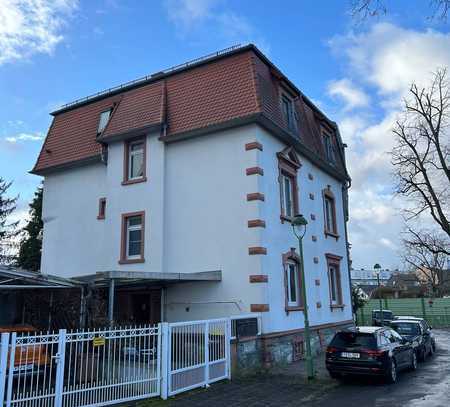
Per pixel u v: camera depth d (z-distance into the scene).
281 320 16.06
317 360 16.80
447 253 27.14
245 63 17.14
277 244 16.61
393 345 13.43
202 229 16.61
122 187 18.61
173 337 10.94
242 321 13.90
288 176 18.92
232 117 16.36
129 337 9.96
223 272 15.86
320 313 19.61
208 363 11.97
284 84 18.84
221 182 16.58
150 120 18.06
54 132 22.53
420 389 11.55
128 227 18.38
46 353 8.43
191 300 16.28
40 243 31.61
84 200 20.48
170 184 17.72
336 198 24.23
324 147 22.84
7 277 12.91
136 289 17.55
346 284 23.56
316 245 20.39
